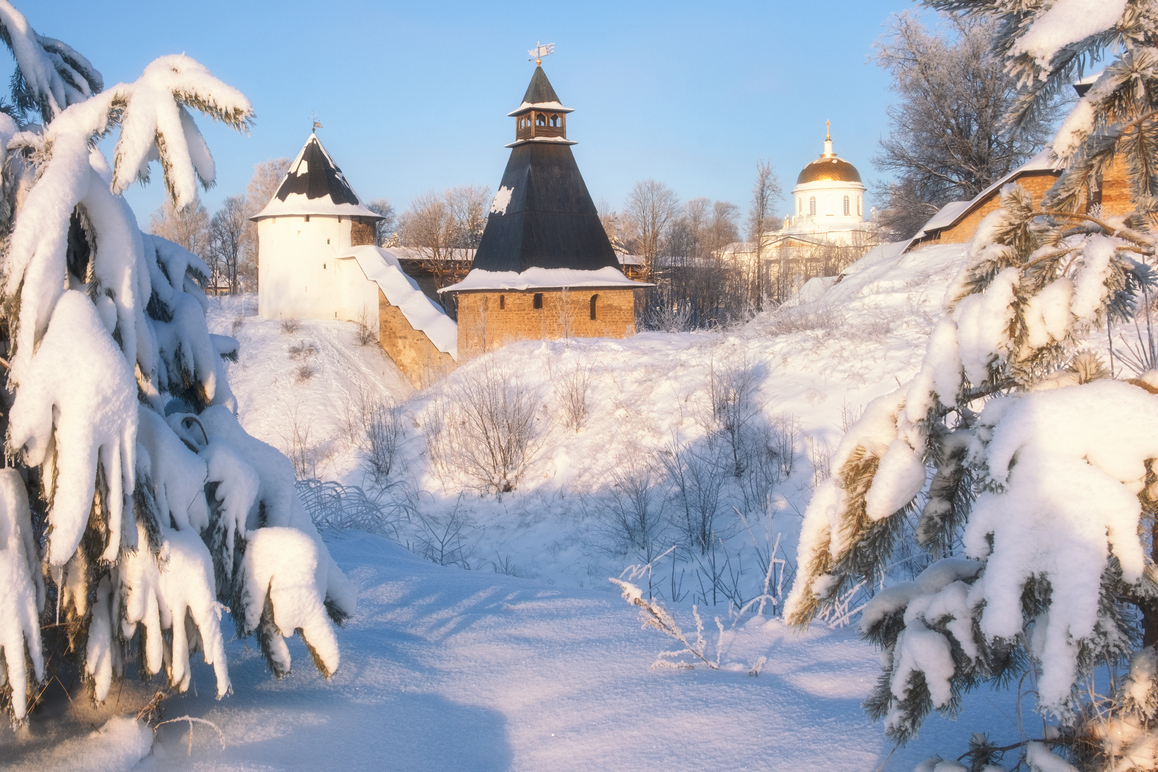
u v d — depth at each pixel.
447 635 4.33
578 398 15.56
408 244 62.84
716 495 11.02
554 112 36.19
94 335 2.50
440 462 14.99
